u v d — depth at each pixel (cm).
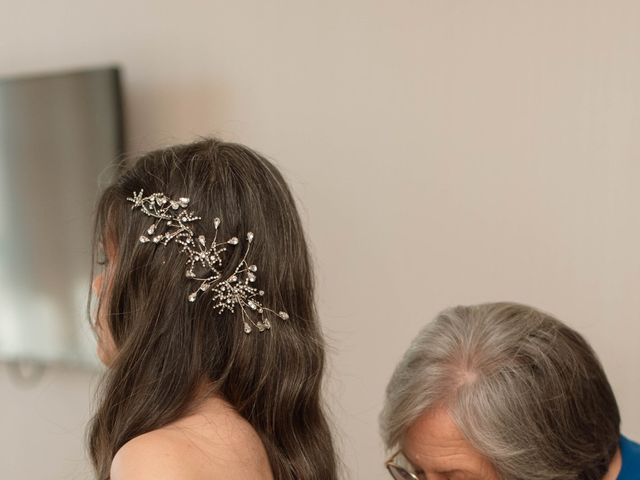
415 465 117
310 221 240
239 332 96
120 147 254
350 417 238
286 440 100
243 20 247
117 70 252
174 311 94
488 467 110
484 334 116
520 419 107
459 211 218
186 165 99
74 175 265
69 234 270
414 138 223
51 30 280
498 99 211
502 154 211
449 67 217
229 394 97
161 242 96
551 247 206
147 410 92
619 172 197
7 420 308
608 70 196
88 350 274
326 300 240
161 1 260
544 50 204
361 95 230
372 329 234
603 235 200
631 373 199
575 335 120
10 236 284
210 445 89
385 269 230
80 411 293
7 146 278
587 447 113
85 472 290
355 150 232
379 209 230
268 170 103
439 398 112
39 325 284
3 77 277
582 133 201
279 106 243
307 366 101
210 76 253
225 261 96
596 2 196
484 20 211
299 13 238
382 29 226
